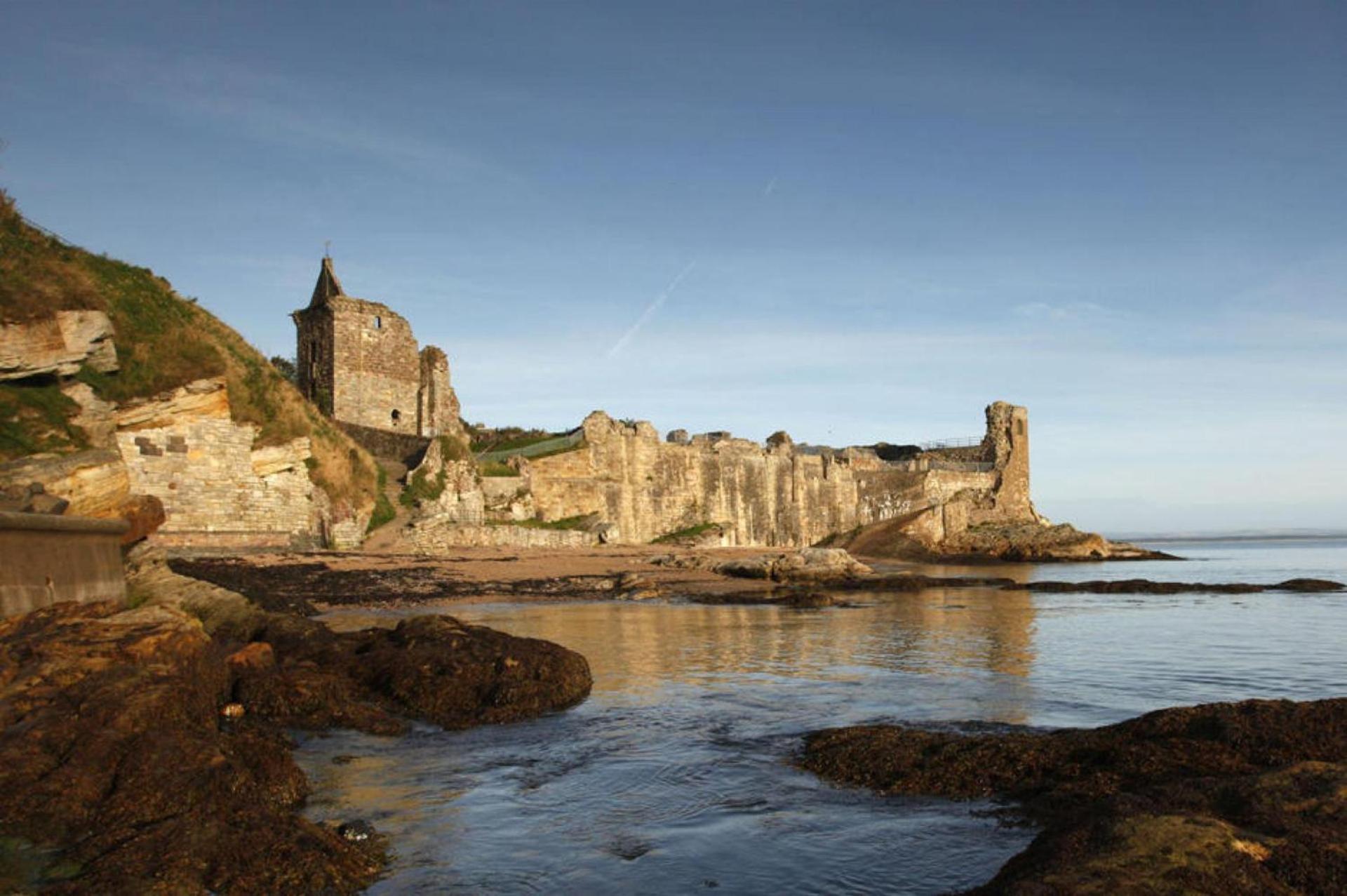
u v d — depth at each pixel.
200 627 14.95
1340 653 23.48
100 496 19.50
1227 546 193.62
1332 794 7.75
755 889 8.11
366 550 39.12
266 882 7.60
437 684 15.59
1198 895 6.23
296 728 13.66
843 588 46.00
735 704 15.96
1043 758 10.94
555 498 57.66
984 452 90.69
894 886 8.12
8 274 24.95
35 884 7.19
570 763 12.23
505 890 8.03
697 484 67.81
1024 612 34.28
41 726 9.49
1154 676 19.55
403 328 57.06
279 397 37.78
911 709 15.58
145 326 31.91
